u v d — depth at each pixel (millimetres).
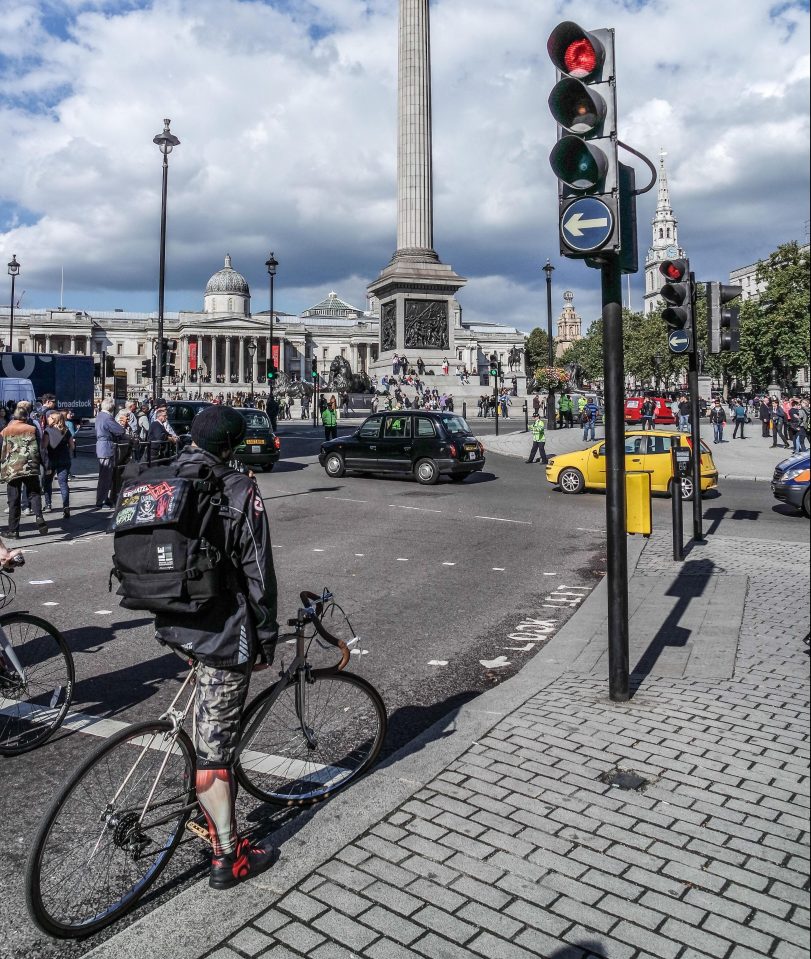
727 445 37344
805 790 4469
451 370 61781
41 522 14250
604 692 6090
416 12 51375
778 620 8281
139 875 3656
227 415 3678
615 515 5828
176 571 3422
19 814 4508
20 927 3512
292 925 3291
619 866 3705
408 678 6863
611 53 5395
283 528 15109
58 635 5656
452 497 20000
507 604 9469
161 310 33188
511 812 4191
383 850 3828
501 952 3125
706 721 5473
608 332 5730
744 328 74188
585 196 5383
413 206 52531
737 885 3572
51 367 41406
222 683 3625
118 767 3561
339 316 174750
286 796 4340
